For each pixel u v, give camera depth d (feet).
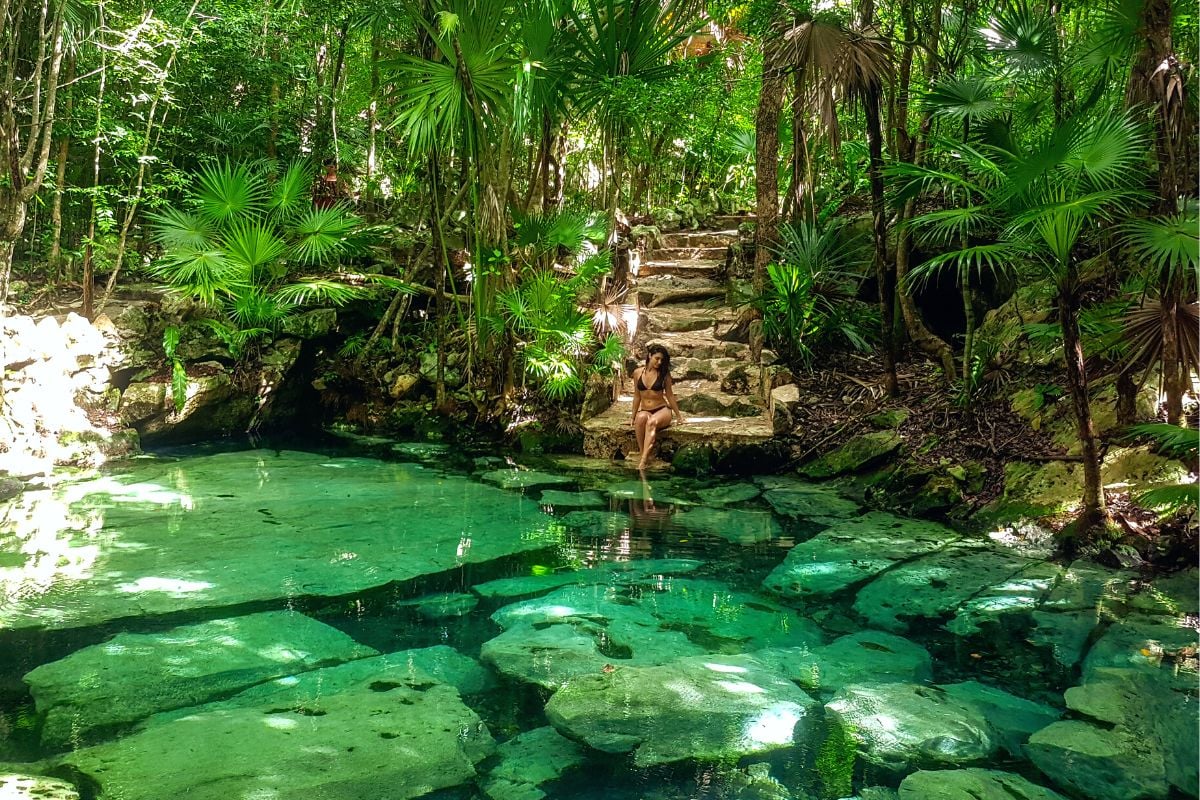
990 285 25.94
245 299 26.16
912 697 9.01
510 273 27.14
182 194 31.35
